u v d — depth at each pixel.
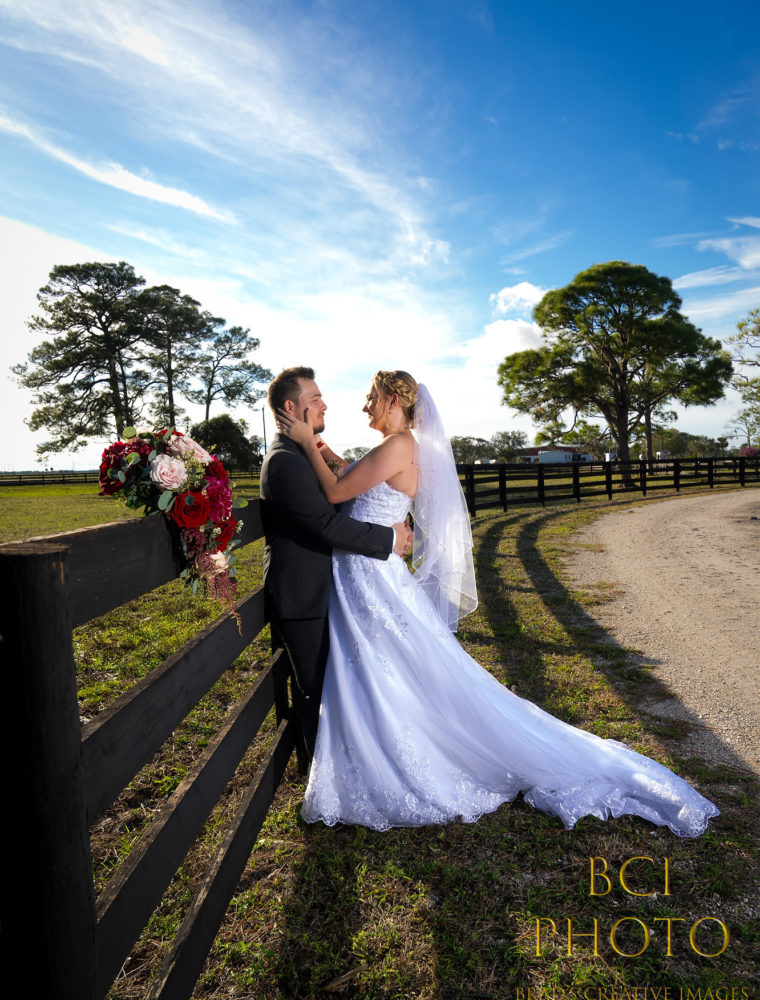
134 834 2.39
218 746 1.88
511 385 34.47
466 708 2.56
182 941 1.46
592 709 3.48
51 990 0.99
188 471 1.77
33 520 14.41
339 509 2.78
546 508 14.93
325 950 1.80
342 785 2.44
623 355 32.31
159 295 48.75
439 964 1.75
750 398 34.97
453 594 3.04
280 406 2.58
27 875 0.97
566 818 2.38
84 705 3.50
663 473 32.62
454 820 2.43
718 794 2.61
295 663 2.61
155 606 5.64
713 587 6.51
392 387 2.75
